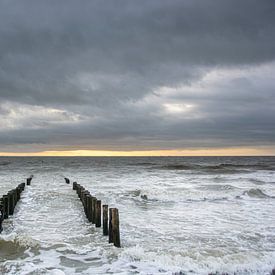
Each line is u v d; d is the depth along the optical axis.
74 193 20.19
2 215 11.35
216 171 45.97
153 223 12.77
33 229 11.43
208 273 7.50
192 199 18.80
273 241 10.26
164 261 8.08
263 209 15.95
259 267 7.79
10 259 8.27
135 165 67.25
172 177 34.59
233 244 9.89
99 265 7.96
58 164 74.00
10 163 79.06
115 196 19.33
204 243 9.98
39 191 21.23
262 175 38.44
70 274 7.43
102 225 11.67
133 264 8.00
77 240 9.98
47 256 8.52
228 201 18.34
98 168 54.38
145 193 20.08
